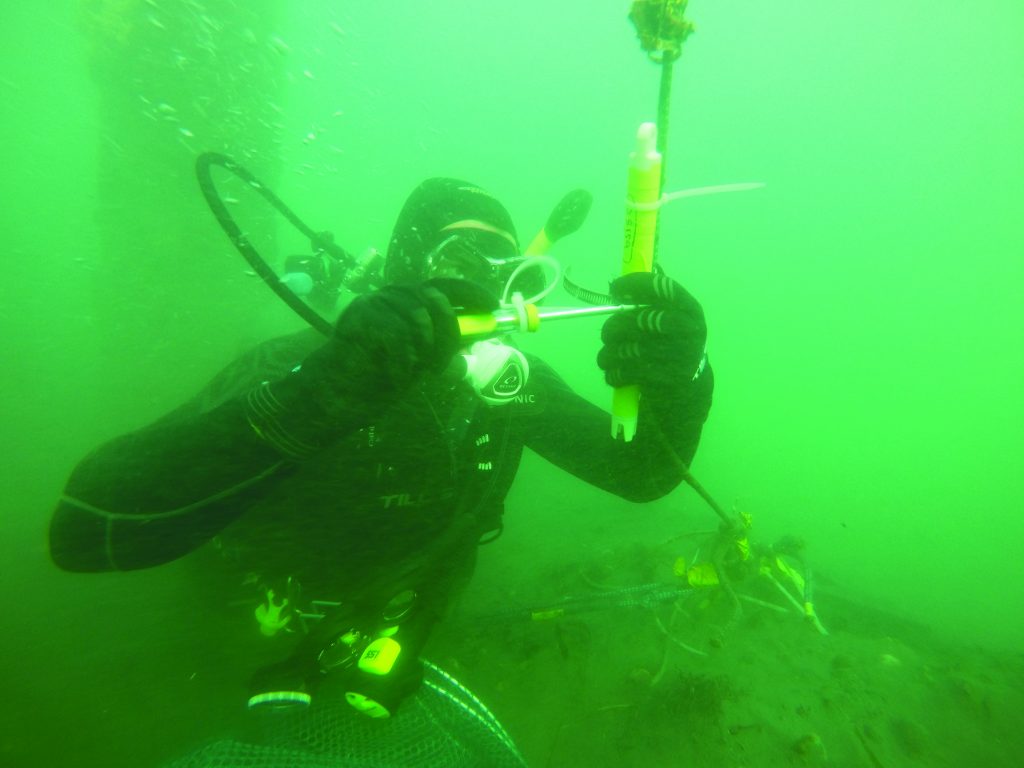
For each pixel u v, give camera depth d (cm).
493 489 175
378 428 158
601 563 329
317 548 173
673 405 121
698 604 269
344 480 162
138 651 224
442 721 161
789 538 294
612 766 184
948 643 293
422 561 146
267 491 134
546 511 493
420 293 99
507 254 196
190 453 118
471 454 172
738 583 268
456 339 98
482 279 178
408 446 161
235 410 119
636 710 204
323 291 443
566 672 225
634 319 106
